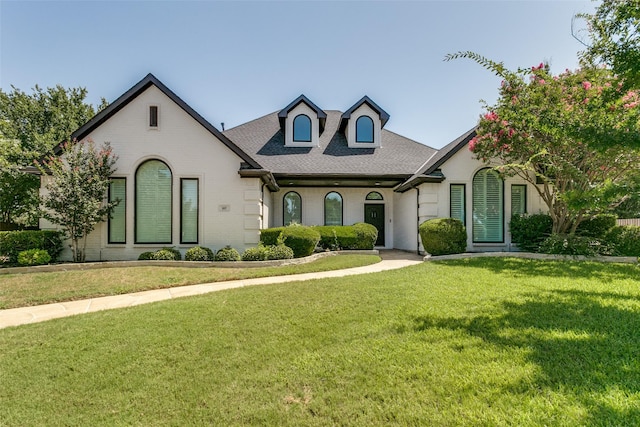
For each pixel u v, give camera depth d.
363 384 3.00
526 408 2.49
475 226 12.49
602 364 3.09
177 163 11.36
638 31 3.40
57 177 10.22
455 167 12.52
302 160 15.40
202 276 8.67
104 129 11.20
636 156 7.59
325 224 16.44
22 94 23.14
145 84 11.16
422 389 2.84
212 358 3.74
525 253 10.13
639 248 9.83
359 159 15.79
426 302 5.31
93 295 7.22
